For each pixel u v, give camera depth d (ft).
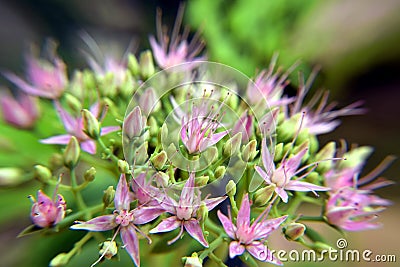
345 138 0.56
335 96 0.56
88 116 0.28
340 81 0.56
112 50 0.64
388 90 0.55
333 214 0.31
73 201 0.34
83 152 0.30
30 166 0.33
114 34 0.67
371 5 0.56
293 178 0.30
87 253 0.34
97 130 0.29
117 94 0.32
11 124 0.33
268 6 0.56
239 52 0.55
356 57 0.54
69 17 0.66
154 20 0.68
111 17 0.68
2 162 0.32
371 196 0.33
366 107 0.56
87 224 0.27
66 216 0.29
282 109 0.33
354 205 0.31
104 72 0.36
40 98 0.35
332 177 0.32
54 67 0.36
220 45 0.54
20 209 0.35
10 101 0.33
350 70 0.55
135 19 0.68
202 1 0.58
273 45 0.55
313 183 0.32
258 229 0.28
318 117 0.35
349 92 0.56
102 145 0.29
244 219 0.28
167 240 0.29
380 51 0.54
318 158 0.33
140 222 0.27
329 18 0.56
